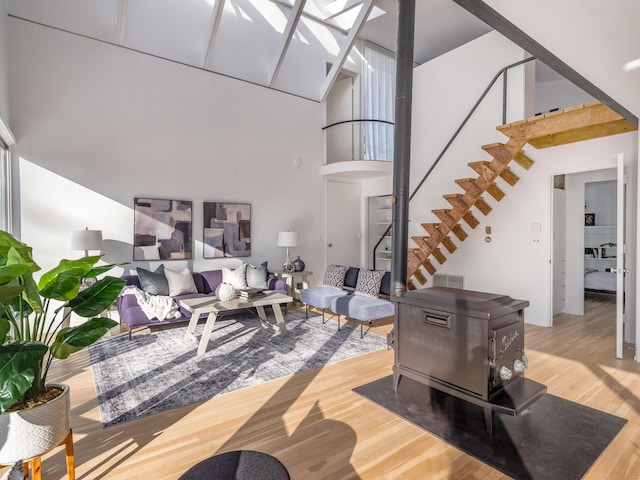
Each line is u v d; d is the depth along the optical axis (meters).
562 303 6.28
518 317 2.65
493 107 5.86
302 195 7.19
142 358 3.87
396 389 3.03
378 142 7.69
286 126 6.90
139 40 5.35
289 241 6.42
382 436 2.40
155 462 2.14
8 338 2.00
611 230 7.97
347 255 8.00
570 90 7.34
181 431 2.47
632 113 3.64
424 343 2.75
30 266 1.71
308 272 6.53
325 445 2.30
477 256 6.01
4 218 4.42
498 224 5.73
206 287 5.70
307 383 3.25
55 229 4.78
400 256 3.21
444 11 6.39
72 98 4.87
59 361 3.77
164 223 5.58
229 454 1.50
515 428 2.47
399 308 2.96
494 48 5.86
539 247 5.29
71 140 4.87
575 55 2.53
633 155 4.45
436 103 6.75
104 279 2.17
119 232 5.22
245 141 6.40
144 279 4.98
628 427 2.48
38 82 4.65
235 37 6.24
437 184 6.72
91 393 3.05
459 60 6.37
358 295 5.31
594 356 3.92
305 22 7.10
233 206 6.27
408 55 3.22
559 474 2.00
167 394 3.02
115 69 5.17
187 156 5.79
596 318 5.79
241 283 5.82
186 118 5.77
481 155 6.04
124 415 2.68
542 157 5.22
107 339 4.54
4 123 3.77
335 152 8.06
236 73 6.27
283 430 2.48
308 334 4.80
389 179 7.65
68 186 4.86
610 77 2.87
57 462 2.13
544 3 1.96
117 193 5.20
